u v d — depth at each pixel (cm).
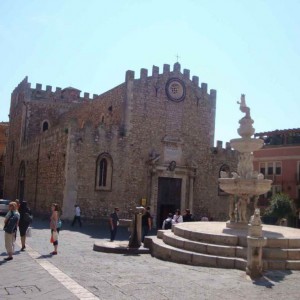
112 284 1162
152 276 1286
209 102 4331
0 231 2570
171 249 1612
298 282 1236
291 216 4441
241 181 1850
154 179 3906
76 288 1098
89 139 3641
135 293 1068
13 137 6062
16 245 1955
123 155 3794
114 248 1828
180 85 4141
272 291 1124
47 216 3922
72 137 3562
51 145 4050
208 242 1594
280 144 5541
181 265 1499
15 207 1583
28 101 5478
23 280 1187
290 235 1639
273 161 5453
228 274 1338
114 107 4088
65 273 1298
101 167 3712
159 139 3991
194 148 4188
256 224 1344
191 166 4084
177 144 4072
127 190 3784
